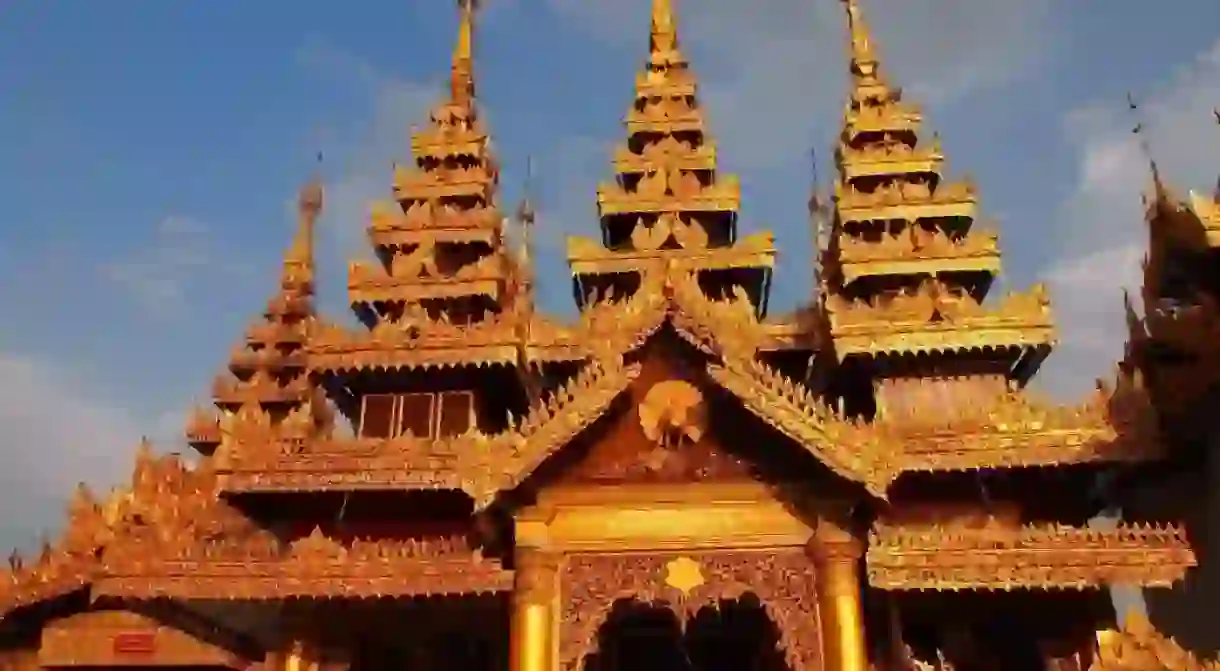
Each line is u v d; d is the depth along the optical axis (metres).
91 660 28.80
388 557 27.11
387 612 29.36
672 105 41.28
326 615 29.11
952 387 32.00
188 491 31.23
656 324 27.03
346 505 30.84
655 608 27.94
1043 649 26.86
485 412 34.12
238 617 29.28
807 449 25.97
